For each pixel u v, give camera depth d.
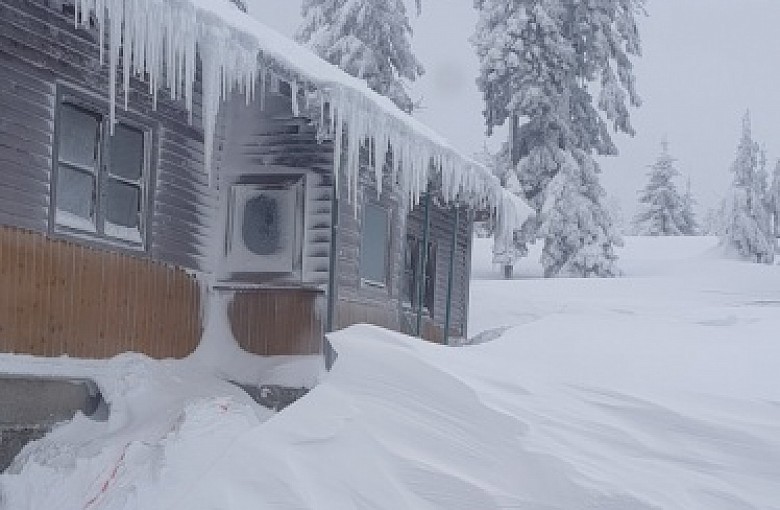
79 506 6.40
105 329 9.34
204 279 11.48
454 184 13.75
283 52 10.06
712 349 6.94
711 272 38.69
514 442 4.81
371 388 5.32
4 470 7.98
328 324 11.19
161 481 6.11
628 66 35.44
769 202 59.72
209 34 8.26
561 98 34.44
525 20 33.81
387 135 11.41
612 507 4.35
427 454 4.80
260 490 4.43
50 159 8.60
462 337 18.67
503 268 38.97
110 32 7.42
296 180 11.81
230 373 11.20
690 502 4.45
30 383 8.38
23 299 8.20
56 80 8.73
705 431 5.07
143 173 10.22
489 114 35.88
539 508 4.39
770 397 5.58
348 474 4.60
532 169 34.84
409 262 16.42
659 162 68.00
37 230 8.42
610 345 7.07
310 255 11.70
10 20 8.18
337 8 31.27
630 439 5.01
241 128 12.08
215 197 11.84
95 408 9.07
